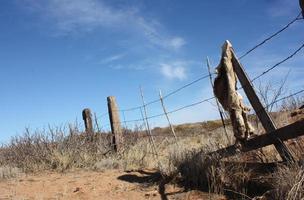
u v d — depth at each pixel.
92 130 5.69
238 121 3.09
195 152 3.64
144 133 5.59
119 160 4.93
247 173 3.03
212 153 3.33
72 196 3.48
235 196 2.92
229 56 3.16
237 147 3.16
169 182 3.48
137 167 4.61
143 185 3.59
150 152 4.96
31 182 4.17
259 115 3.03
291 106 4.13
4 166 5.11
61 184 3.93
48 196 3.54
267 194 2.66
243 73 3.10
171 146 4.71
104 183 3.80
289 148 2.94
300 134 2.74
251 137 3.21
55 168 5.06
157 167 4.14
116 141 5.34
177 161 3.68
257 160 3.29
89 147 5.40
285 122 3.57
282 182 2.55
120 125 5.46
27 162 5.17
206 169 3.25
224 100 3.23
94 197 3.40
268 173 2.94
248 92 3.07
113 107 5.46
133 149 5.11
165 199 3.13
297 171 2.51
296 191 2.38
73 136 5.45
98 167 4.80
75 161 5.12
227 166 3.16
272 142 2.91
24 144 5.36
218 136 4.35
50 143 5.38
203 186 3.25
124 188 3.58
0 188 3.99
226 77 3.16
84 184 3.84
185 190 3.25
